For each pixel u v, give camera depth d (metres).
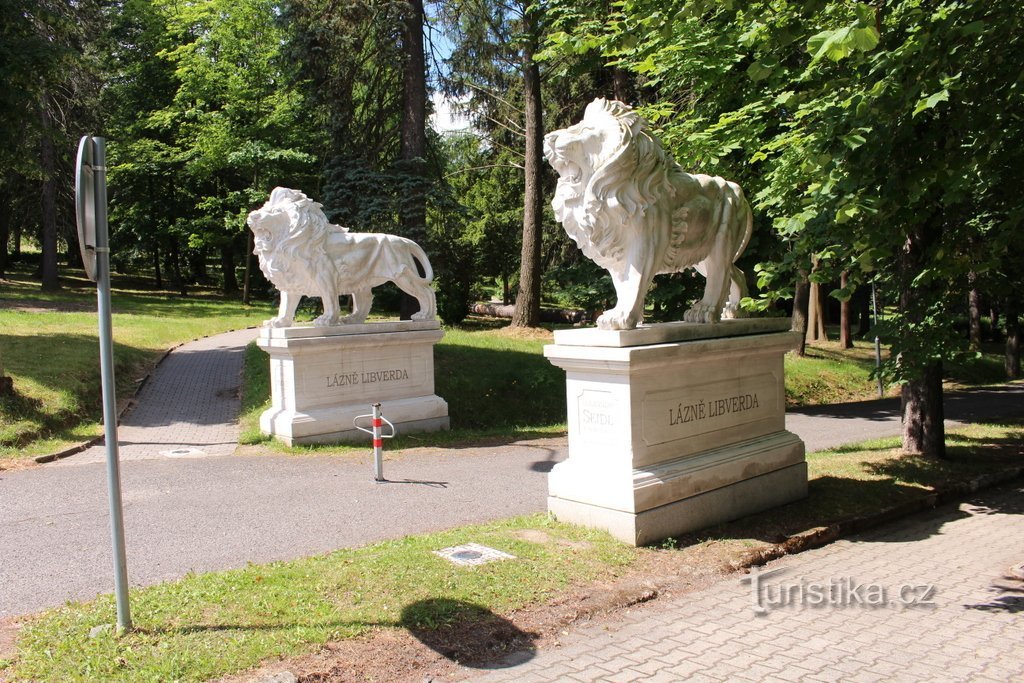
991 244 7.99
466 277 27.78
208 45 34.59
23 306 27.75
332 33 19.67
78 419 12.82
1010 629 5.12
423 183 20.30
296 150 32.91
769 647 4.74
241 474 9.48
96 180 4.40
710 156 10.44
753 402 7.73
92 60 22.34
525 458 10.73
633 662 4.48
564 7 14.65
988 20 6.03
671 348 6.55
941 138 7.36
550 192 26.83
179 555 6.27
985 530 7.62
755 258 17.39
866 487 8.59
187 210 38.62
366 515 7.59
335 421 11.89
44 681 3.91
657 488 6.45
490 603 5.03
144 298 36.03
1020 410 17.28
